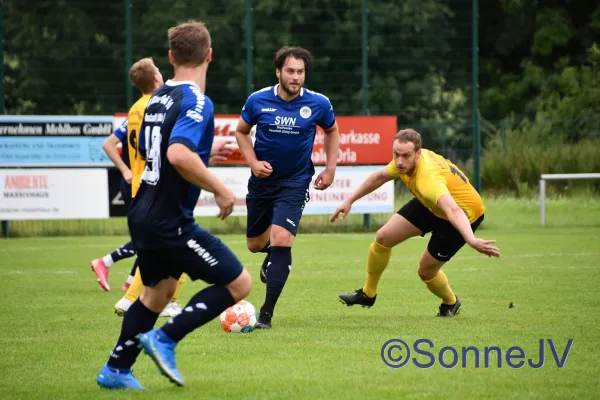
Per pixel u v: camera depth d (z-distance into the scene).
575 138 63.62
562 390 12.89
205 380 13.60
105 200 42.94
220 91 56.19
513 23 80.88
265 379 13.63
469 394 12.64
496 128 65.00
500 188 60.78
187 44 12.80
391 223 19.55
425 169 18.14
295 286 26.08
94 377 13.99
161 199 12.27
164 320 20.06
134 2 55.84
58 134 42.62
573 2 80.69
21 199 42.41
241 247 38.94
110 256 24.23
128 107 47.78
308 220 46.62
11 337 17.67
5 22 53.44
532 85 79.56
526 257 33.31
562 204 56.22
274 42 56.53
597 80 76.38
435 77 58.56
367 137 45.12
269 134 19.70
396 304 22.28
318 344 16.55
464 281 26.47
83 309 21.78
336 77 57.38
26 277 28.69
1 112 45.22
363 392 12.76
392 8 57.75
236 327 17.98
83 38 54.59
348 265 31.70
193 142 11.93
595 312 20.39
